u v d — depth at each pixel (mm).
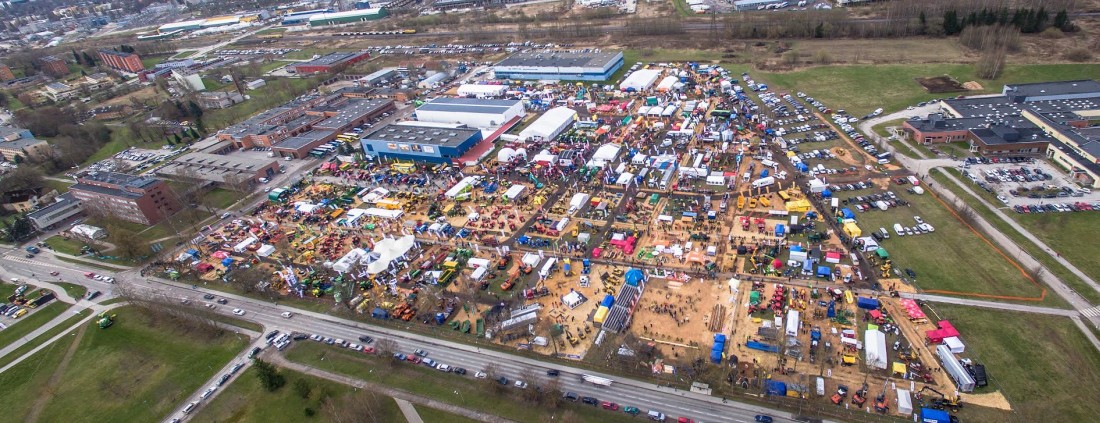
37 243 176125
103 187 186000
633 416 92938
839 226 137250
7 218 196625
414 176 190250
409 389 103312
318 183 194875
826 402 91438
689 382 98062
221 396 107312
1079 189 138625
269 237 162000
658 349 106125
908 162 163500
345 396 102812
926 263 120688
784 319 108875
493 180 181125
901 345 100500
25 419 107562
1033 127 164625
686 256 132125
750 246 133000
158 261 155250
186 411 104250
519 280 130500
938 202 142375
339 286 135750
